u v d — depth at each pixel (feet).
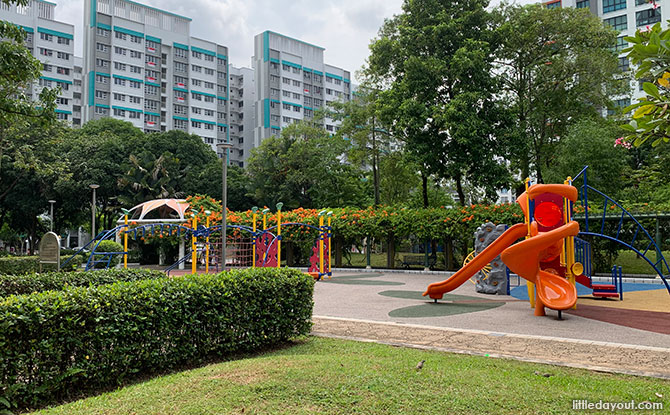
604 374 17.21
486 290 47.80
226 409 12.40
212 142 253.85
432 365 17.54
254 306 21.70
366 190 135.54
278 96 263.29
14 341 13.98
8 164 106.83
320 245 64.64
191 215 83.46
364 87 92.48
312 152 120.47
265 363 17.08
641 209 58.18
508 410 12.53
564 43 74.79
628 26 138.31
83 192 115.85
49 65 220.02
